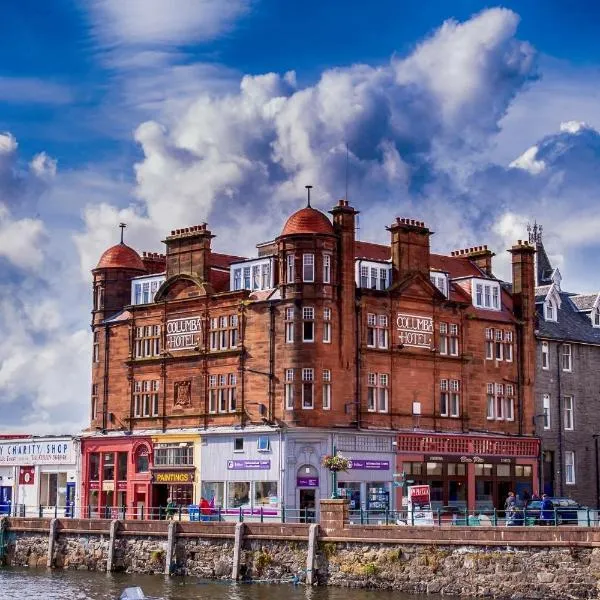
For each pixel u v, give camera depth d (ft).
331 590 191.21
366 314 250.78
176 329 267.39
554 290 290.76
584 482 284.00
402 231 259.39
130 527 224.33
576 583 173.58
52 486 293.84
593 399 289.74
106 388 281.95
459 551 184.85
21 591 198.80
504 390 272.51
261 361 247.91
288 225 247.70
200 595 189.26
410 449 251.39
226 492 250.37
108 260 288.51
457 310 266.36
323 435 240.12
